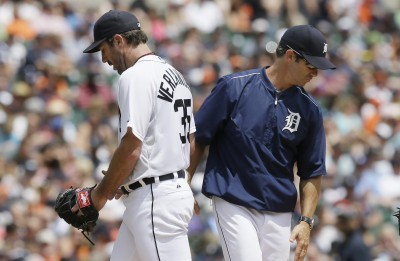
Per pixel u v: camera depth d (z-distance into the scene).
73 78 62.84
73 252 44.84
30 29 66.38
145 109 20.91
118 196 22.42
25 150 52.38
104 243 45.25
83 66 64.62
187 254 21.75
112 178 20.98
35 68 62.69
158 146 21.30
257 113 23.03
